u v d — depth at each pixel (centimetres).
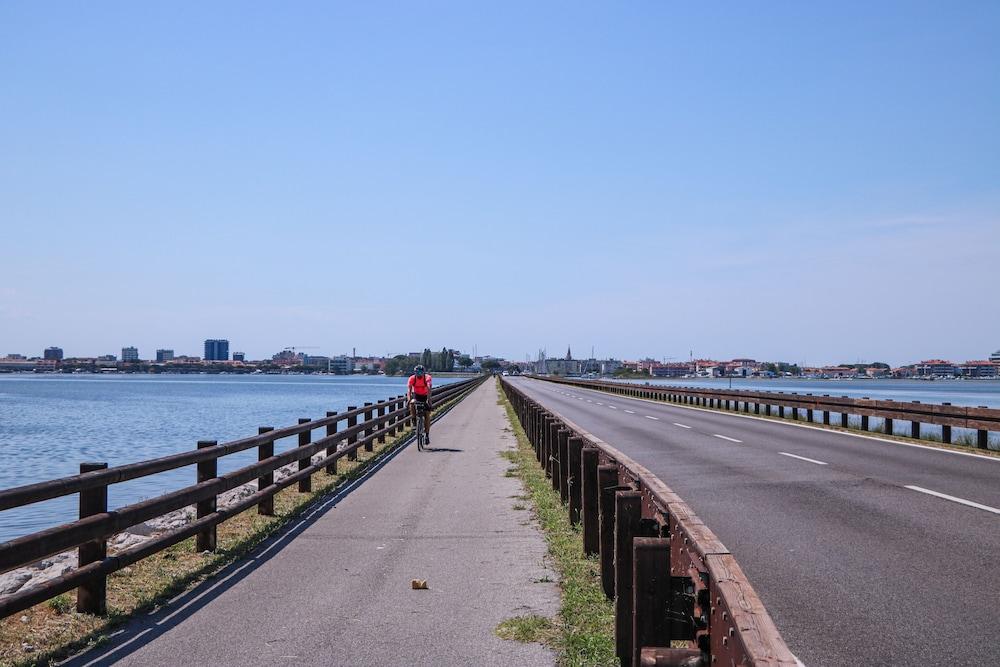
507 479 1534
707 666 365
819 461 1645
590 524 862
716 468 1532
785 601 671
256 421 5675
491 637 621
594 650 580
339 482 1484
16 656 576
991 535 916
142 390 14962
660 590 434
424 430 2195
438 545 953
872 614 635
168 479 2331
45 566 1066
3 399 10044
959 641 572
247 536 997
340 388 17975
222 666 561
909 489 1259
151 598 723
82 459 3278
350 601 721
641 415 3428
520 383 11950
